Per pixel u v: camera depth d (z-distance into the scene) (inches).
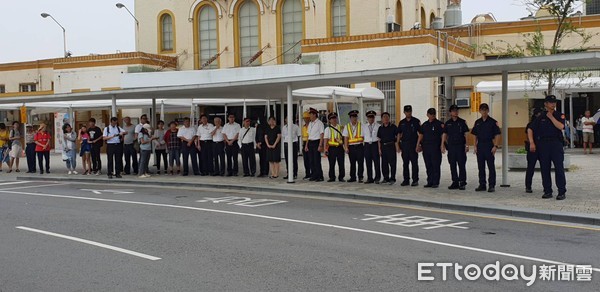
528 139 524.1
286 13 1288.1
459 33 1253.1
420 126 598.9
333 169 657.0
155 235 379.6
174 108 1192.2
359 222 420.2
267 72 1134.4
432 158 584.1
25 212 487.8
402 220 427.2
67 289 262.8
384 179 629.0
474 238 360.2
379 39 1087.0
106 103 1111.0
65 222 434.9
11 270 298.0
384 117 618.2
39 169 900.6
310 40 1141.7
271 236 371.6
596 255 313.1
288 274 281.3
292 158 658.2
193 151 768.9
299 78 623.8
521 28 1196.5
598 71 995.3
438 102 1131.9
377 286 260.1
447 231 383.9
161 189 658.8
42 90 1571.1
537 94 996.6
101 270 294.4
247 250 332.8
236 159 745.0
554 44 717.3
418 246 338.6
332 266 294.8
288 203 525.7
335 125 654.5
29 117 1210.0
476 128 553.0
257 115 1272.1
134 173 807.1
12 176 843.4
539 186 583.8
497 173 700.7
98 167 829.8
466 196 521.3
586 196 502.9
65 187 697.6
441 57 1097.4
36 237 379.6
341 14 1224.2
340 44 1117.1
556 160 486.3
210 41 1368.1
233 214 463.8
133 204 528.7
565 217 414.9
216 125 748.6
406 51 1066.7
